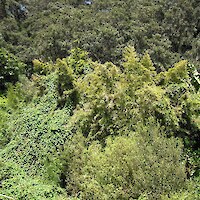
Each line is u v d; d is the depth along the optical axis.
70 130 8.85
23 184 8.01
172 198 6.14
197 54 12.53
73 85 9.73
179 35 13.27
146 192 6.30
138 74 8.15
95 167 7.17
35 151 9.13
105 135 8.03
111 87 8.26
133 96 7.87
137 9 13.68
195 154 7.46
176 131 7.59
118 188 6.57
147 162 6.62
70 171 7.88
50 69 11.73
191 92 8.05
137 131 7.28
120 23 13.07
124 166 6.71
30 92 11.91
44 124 9.72
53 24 14.00
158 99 7.61
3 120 11.11
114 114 7.94
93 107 8.43
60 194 7.67
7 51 13.29
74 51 11.03
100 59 12.34
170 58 12.33
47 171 8.44
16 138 10.21
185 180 6.57
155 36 12.83
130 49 8.68
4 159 9.58
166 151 6.77
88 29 13.16
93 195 6.74
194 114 7.74
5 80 12.74
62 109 9.84
